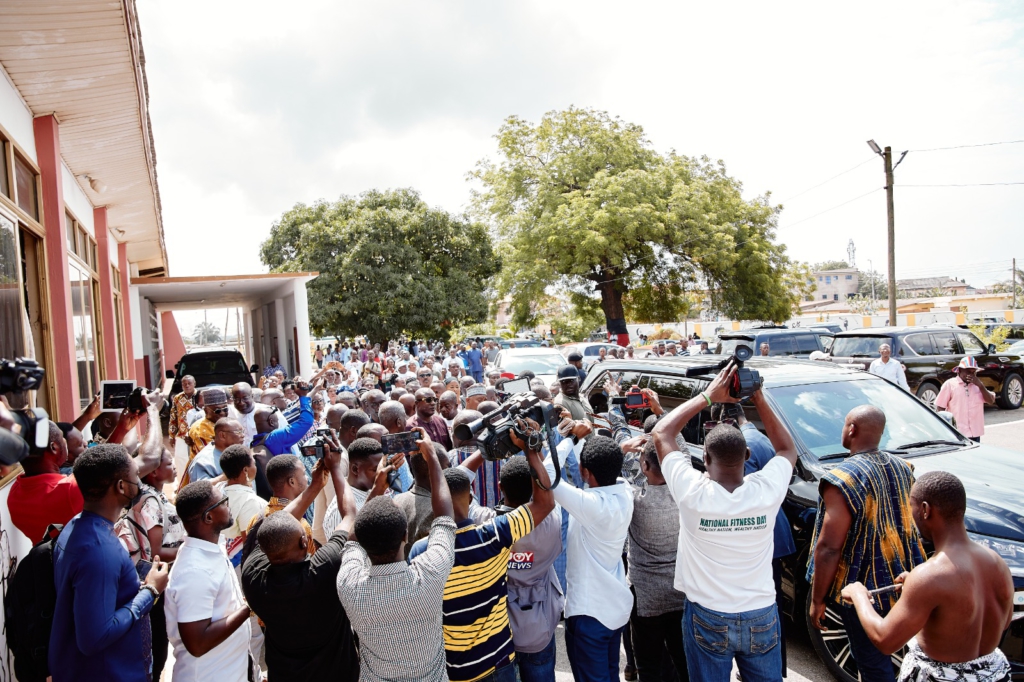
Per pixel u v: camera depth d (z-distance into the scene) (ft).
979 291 295.28
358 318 96.53
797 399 16.53
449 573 8.61
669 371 19.86
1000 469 14.35
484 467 16.26
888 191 63.10
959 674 8.15
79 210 30.35
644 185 87.04
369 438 11.35
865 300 182.39
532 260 90.68
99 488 8.96
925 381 42.60
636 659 12.07
